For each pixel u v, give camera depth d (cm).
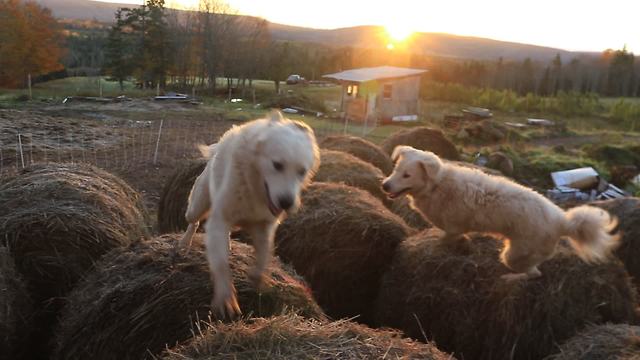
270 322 340
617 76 6144
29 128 1758
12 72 4184
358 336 338
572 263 555
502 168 1673
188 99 3341
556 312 523
